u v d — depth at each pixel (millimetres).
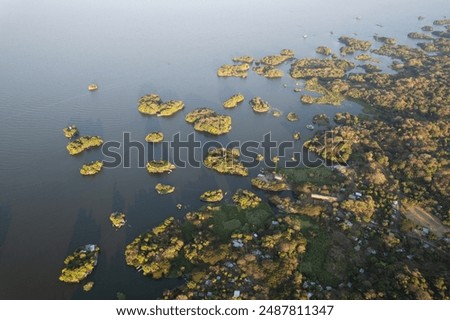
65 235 166000
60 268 151375
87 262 149250
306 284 140500
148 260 151000
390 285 135250
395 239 156250
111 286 144000
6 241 163125
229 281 140125
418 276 135875
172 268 148875
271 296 135000
